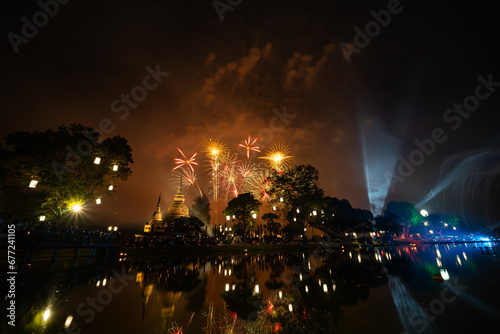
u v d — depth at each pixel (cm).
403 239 6956
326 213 6150
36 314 670
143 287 1053
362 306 705
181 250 3341
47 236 1711
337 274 1310
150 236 5866
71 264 1917
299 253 3266
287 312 675
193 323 605
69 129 2217
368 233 6688
